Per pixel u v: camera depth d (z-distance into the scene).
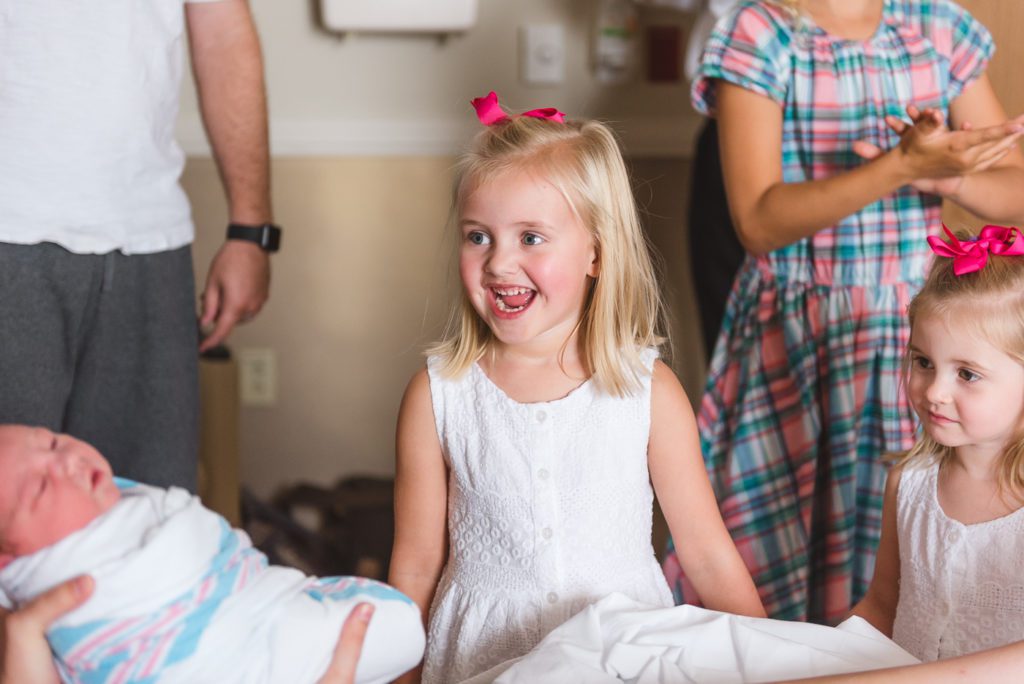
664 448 1.37
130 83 1.57
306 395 3.20
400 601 1.10
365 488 3.10
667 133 3.09
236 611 0.97
